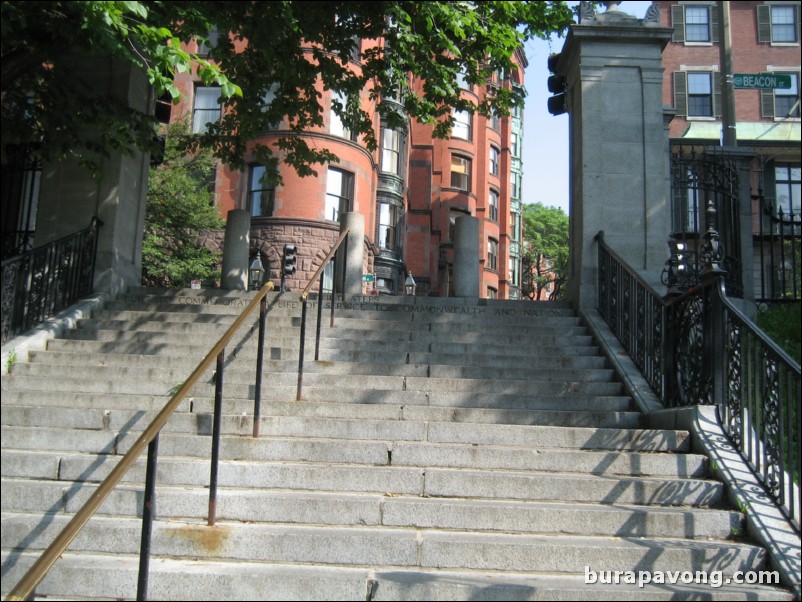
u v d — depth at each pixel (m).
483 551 4.16
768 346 4.88
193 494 4.60
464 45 10.73
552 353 8.35
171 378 7.30
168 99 12.04
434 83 10.42
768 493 4.74
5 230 10.25
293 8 9.23
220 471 4.97
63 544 2.82
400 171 31.92
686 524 4.53
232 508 4.56
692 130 31.14
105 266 9.85
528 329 9.09
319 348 8.03
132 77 10.27
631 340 7.81
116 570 3.90
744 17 33.09
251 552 4.18
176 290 10.26
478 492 4.92
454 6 9.70
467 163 41.44
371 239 28.39
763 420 4.95
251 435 5.83
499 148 44.97
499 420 6.45
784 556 4.12
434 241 39.69
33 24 7.93
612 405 6.98
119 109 9.38
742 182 12.60
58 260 8.96
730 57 14.00
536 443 5.80
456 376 7.62
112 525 4.31
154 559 4.14
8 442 5.66
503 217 44.75
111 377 7.31
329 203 25.95
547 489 4.91
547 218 54.62
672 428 6.00
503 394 6.98
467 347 8.36
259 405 5.70
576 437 5.77
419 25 9.95
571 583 3.93
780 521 4.45
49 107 8.99
